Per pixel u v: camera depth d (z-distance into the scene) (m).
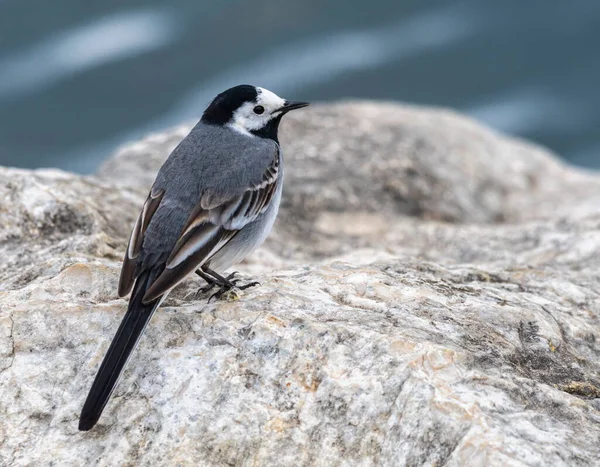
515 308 10.48
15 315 9.51
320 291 10.44
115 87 49.06
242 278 10.89
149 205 9.78
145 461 8.27
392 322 9.65
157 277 9.08
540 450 7.65
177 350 9.14
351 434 8.23
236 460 8.23
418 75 49.69
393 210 17.81
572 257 14.06
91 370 9.06
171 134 19.94
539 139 45.16
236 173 10.20
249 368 8.91
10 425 8.62
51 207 12.67
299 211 17.02
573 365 9.65
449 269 12.14
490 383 8.48
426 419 8.03
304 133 20.34
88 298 10.04
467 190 19.50
